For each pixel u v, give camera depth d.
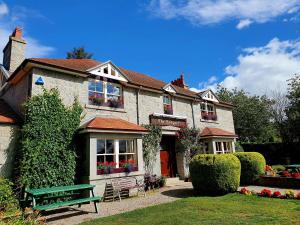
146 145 14.72
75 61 14.75
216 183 10.52
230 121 23.72
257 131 32.66
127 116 14.59
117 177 11.80
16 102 12.77
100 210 9.01
